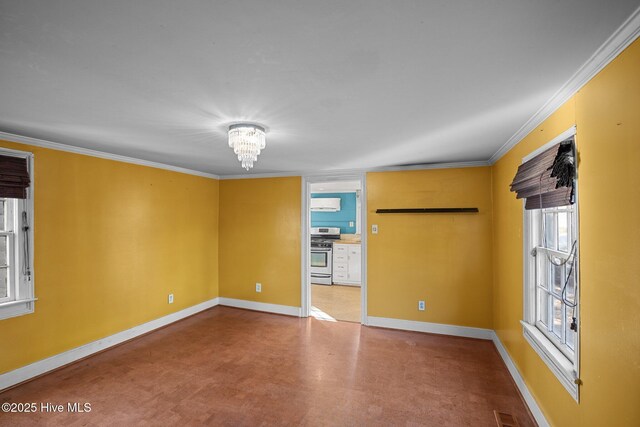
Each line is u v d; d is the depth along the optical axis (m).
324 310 4.82
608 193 1.32
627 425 1.21
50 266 2.86
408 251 3.93
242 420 2.19
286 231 4.59
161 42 1.20
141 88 1.63
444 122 2.21
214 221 4.90
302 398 2.46
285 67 1.41
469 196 3.69
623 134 1.21
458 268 3.74
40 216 2.79
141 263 3.72
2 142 2.52
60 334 2.93
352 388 2.61
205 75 1.48
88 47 1.23
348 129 2.38
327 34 1.15
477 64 1.39
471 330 3.69
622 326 1.24
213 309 4.77
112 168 3.39
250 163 2.44
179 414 2.25
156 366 2.97
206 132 2.45
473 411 2.30
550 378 1.94
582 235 1.55
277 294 4.62
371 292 4.08
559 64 1.39
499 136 2.59
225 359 3.13
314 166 4.04
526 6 1.00
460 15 1.04
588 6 1.00
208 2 0.97
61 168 2.94
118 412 2.27
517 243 2.64
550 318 2.17
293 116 2.07
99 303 3.27
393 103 1.85
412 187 3.91
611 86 1.29
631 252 1.18
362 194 4.16
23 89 1.64
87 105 1.87
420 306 3.88
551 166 1.74
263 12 1.02
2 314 2.53
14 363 2.61
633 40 1.13
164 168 4.02
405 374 2.84
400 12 1.02
